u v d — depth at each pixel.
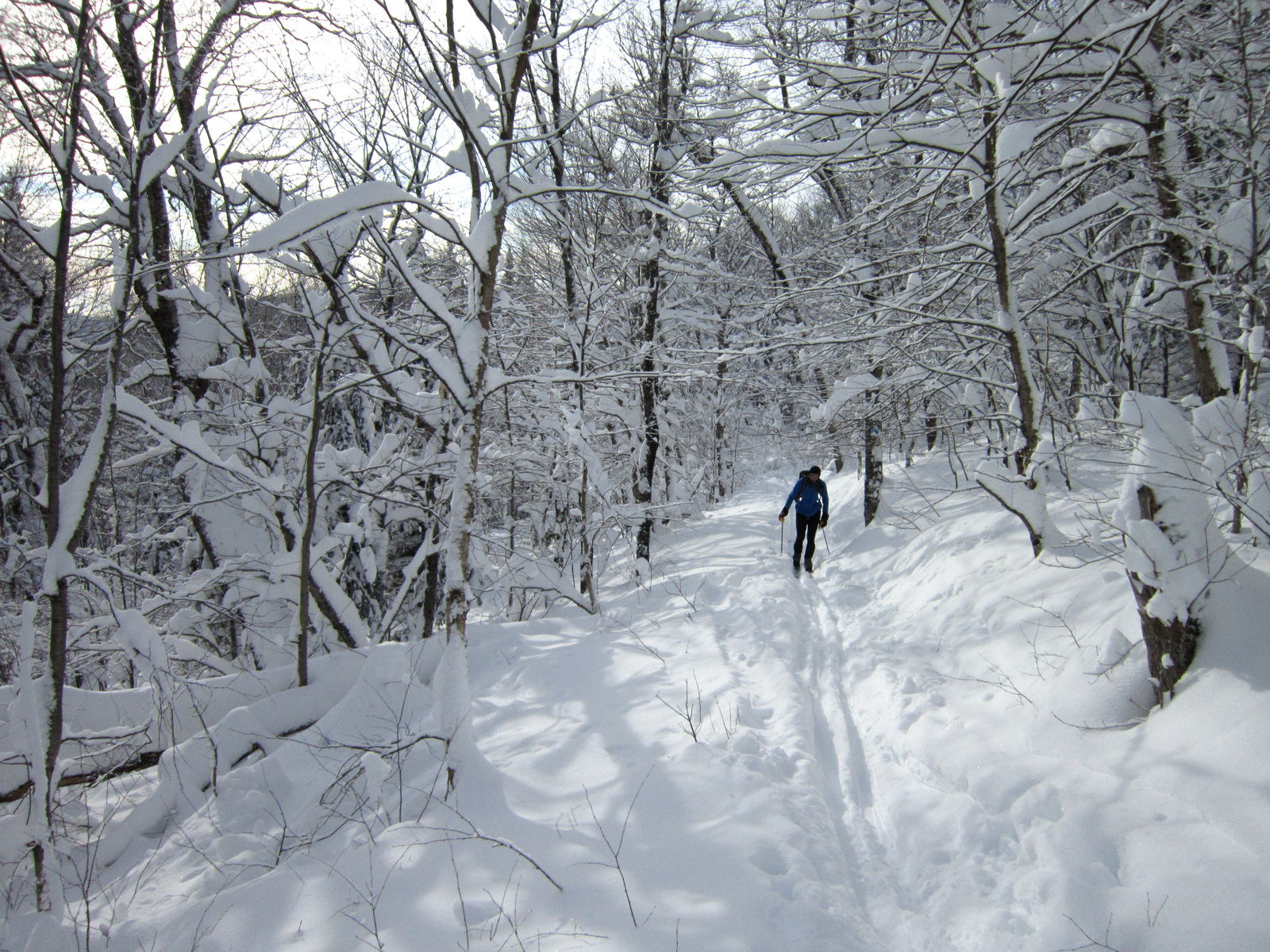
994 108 4.84
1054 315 6.84
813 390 10.34
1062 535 5.00
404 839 3.33
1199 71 4.49
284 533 6.19
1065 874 2.49
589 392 9.30
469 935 2.61
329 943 2.73
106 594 4.26
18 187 5.78
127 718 5.27
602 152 9.30
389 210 6.63
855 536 9.71
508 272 8.80
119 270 5.49
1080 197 6.41
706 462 17.03
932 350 6.83
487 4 4.06
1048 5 4.73
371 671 5.47
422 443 8.60
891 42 5.51
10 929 3.58
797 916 2.46
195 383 7.08
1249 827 2.31
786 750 3.78
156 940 3.11
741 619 6.32
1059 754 3.18
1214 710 2.77
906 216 7.04
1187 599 2.98
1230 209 4.31
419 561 7.12
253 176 5.45
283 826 4.05
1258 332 3.81
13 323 7.18
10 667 7.16
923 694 4.30
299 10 5.04
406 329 7.38
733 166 6.27
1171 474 3.15
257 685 5.64
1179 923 2.18
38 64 4.69
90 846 4.41
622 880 2.78
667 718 4.30
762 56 6.54
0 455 8.36
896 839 3.15
